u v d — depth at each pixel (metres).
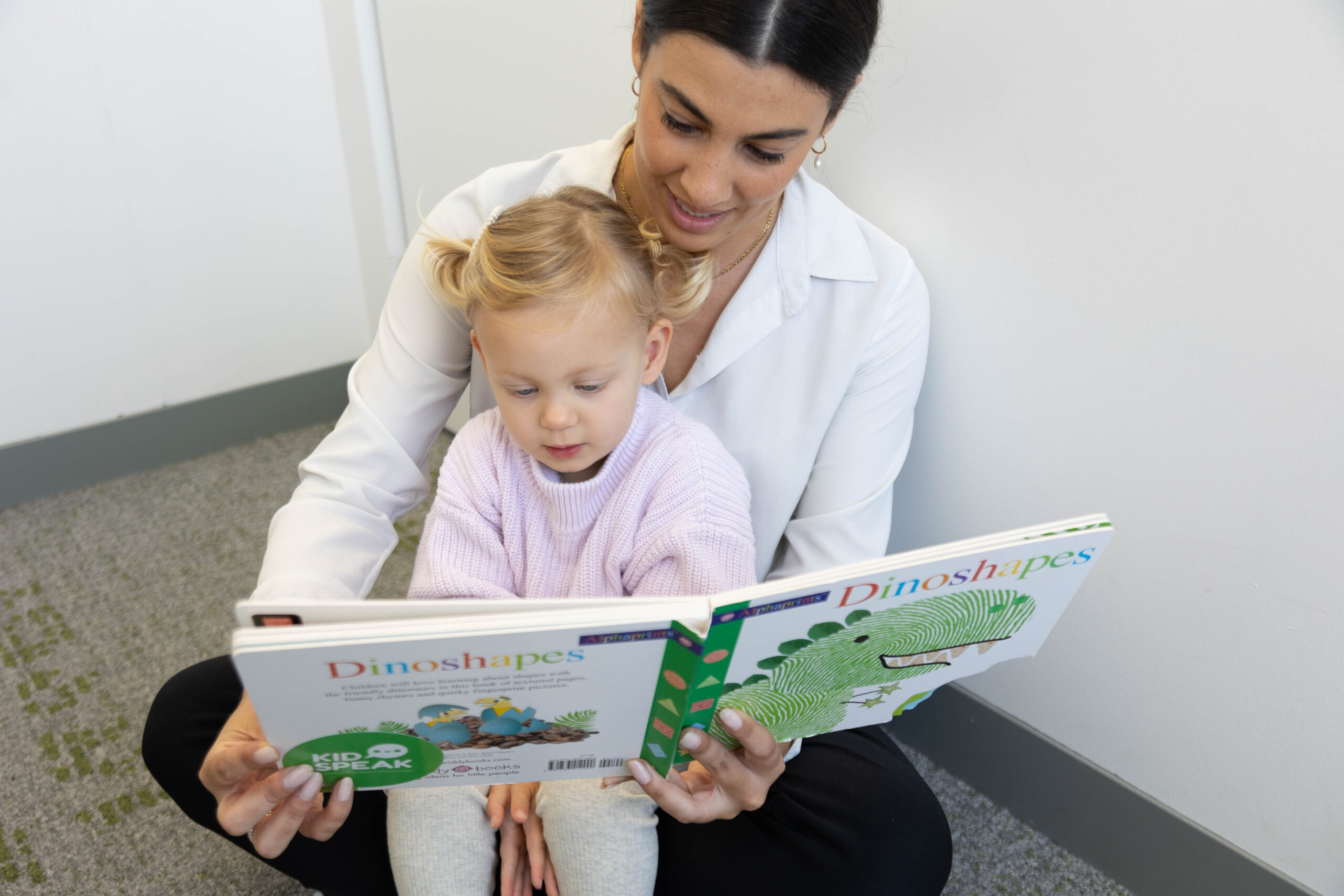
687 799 0.74
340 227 1.94
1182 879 1.08
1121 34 0.82
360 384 0.97
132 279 1.74
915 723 1.32
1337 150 0.74
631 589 0.85
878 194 1.06
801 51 0.66
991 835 1.21
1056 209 0.91
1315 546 0.85
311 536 0.88
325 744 0.65
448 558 0.87
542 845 0.87
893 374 0.96
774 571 1.00
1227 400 0.86
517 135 1.47
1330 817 0.94
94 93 1.59
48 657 1.40
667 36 0.69
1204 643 0.97
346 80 1.77
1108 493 0.98
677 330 0.97
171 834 1.15
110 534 1.68
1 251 1.60
